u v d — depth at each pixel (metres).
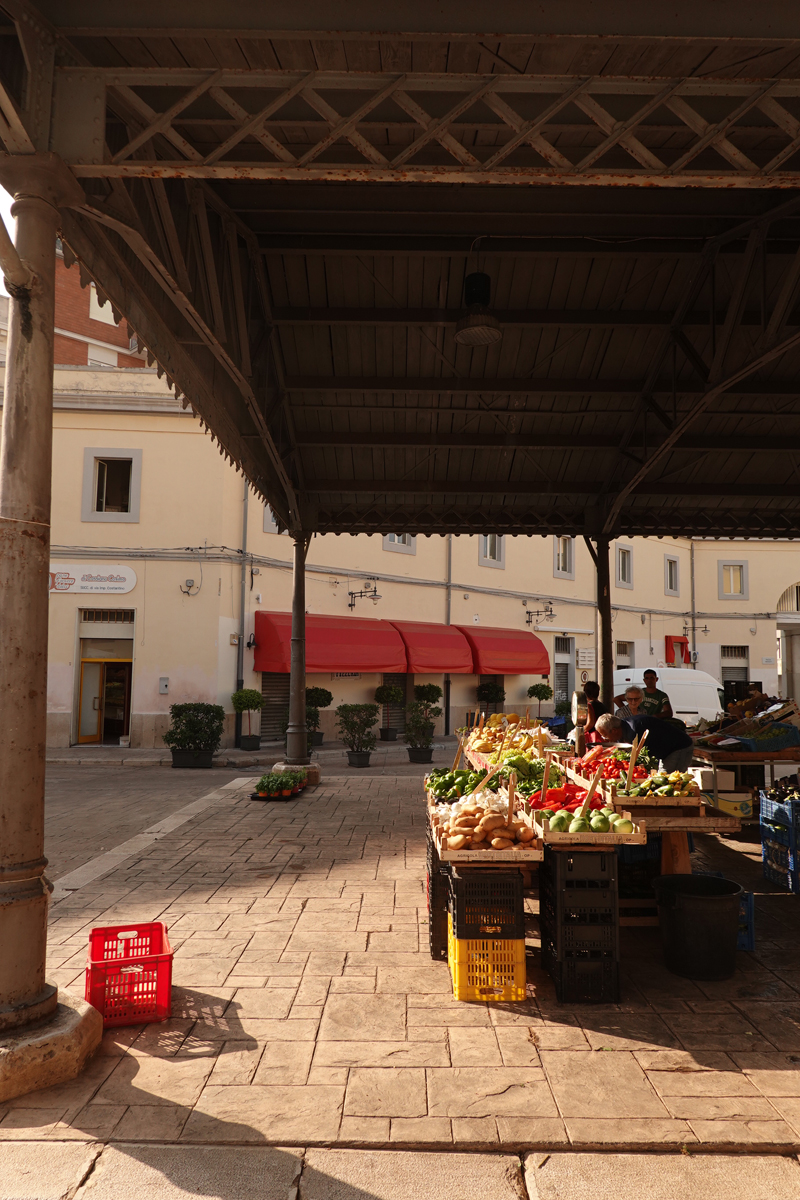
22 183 3.77
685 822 4.80
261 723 20.16
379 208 6.30
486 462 11.82
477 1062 3.72
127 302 5.08
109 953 4.31
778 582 33.91
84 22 3.71
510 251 7.29
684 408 10.18
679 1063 3.72
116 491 19.61
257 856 7.71
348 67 4.07
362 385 9.47
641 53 3.85
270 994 4.48
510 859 4.46
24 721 3.67
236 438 8.48
